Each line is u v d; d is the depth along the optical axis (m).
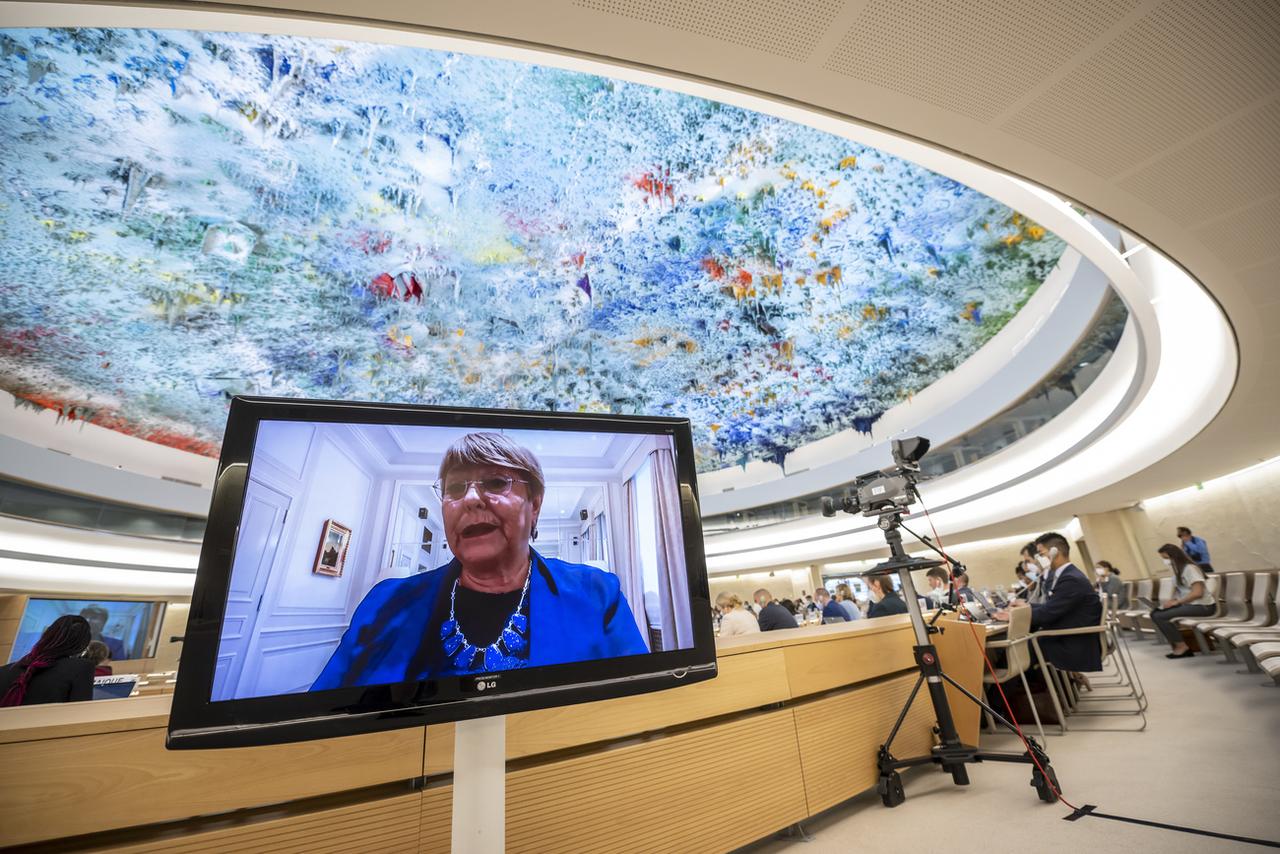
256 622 1.02
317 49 6.03
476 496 1.30
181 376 9.20
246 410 1.14
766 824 1.80
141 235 7.14
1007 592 7.19
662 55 1.80
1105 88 1.90
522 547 1.31
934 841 1.82
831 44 1.76
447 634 1.16
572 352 10.84
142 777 1.07
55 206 6.54
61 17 1.70
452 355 10.40
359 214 7.81
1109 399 6.21
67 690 2.09
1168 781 2.15
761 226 8.63
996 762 2.62
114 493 9.10
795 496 13.37
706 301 9.98
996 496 10.04
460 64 6.47
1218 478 8.18
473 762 1.10
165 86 5.94
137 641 9.32
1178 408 5.45
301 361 9.71
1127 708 3.60
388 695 1.06
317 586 1.09
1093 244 3.38
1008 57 1.80
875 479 2.58
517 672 1.18
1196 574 5.92
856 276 9.02
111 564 8.86
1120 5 1.63
